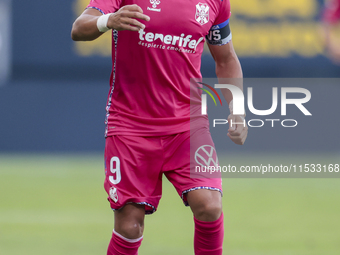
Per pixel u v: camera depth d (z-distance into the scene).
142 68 12.41
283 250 17.45
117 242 12.61
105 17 11.29
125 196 12.34
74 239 18.92
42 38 45.88
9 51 45.84
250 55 46.31
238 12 46.28
